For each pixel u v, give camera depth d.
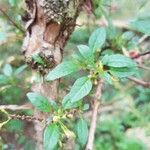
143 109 1.21
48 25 0.49
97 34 0.46
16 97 0.93
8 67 0.70
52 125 0.45
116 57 0.44
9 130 0.66
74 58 0.45
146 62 0.84
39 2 0.48
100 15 0.69
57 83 0.52
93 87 0.53
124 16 1.03
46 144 0.44
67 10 0.47
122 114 1.33
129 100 1.17
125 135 1.31
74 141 0.57
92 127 0.49
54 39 0.49
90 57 0.45
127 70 0.44
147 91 0.95
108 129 1.29
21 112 0.69
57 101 0.52
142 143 1.27
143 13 0.70
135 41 0.76
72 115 0.47
